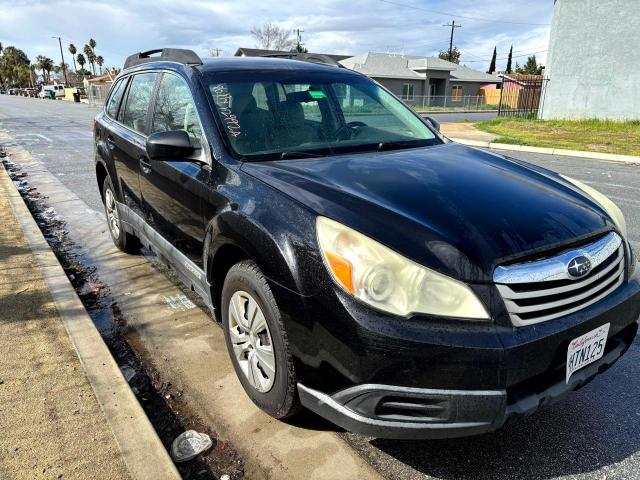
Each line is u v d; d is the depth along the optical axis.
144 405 2.84
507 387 1.96
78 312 3.58
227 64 3.53
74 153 12.42
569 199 2.59
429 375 1.91
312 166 2.74
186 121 3.29
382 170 2.70
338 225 2.12
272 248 2.24
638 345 3.37
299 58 4.44
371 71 45.81
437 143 3.52
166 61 3.86
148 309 4.00
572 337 2.10
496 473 2.30
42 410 2.57
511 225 2.19
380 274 1.96
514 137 15.89
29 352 3.10
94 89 42.22
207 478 2.30
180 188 3.17
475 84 53.72
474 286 1.97
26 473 2.16
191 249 3.18
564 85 19.47
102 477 2.15
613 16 17.78
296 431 2.59
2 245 5.00
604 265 2.31
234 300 2.67
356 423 2.02
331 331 2.03
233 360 2.82
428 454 2.43
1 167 9.49
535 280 2.03
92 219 6.54
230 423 2.66
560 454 2.42
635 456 2.40
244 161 2.84
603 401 2.82
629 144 13.66
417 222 2.13
